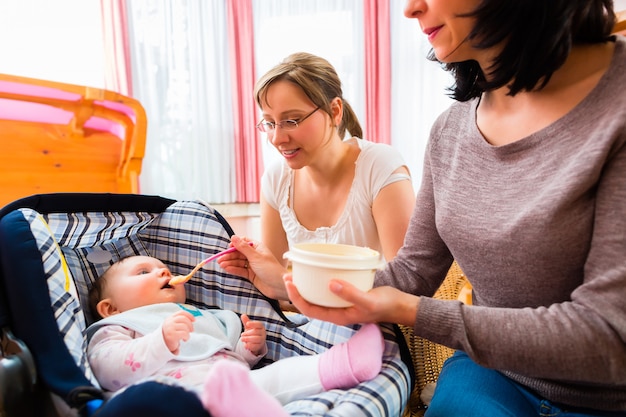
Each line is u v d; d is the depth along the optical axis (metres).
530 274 0.62
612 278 0.50
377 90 2.78
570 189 0.55
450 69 0.79
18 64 2.01
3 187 1.23
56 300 0.73
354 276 0.62
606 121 0.54
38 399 0.64
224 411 0.45
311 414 0.56
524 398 0.70
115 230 1.05
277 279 0.95
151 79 2.44
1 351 0.70
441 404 0.69
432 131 0.86
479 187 0.69
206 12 2.68
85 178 1.43
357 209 1.17
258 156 2.88
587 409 0.63
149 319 0.94
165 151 2.54
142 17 2.38
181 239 1.10
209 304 1.07
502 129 0.70
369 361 0.66
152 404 0.45
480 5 0.57
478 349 0.58
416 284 0.82
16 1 1.99
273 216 1.33
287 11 2.82
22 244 0.74
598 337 0.51
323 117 1.04
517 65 0.60
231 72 2.81
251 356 0.92
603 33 0.60
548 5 0.55
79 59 2.21
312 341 0.87
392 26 2.75
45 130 1.30
